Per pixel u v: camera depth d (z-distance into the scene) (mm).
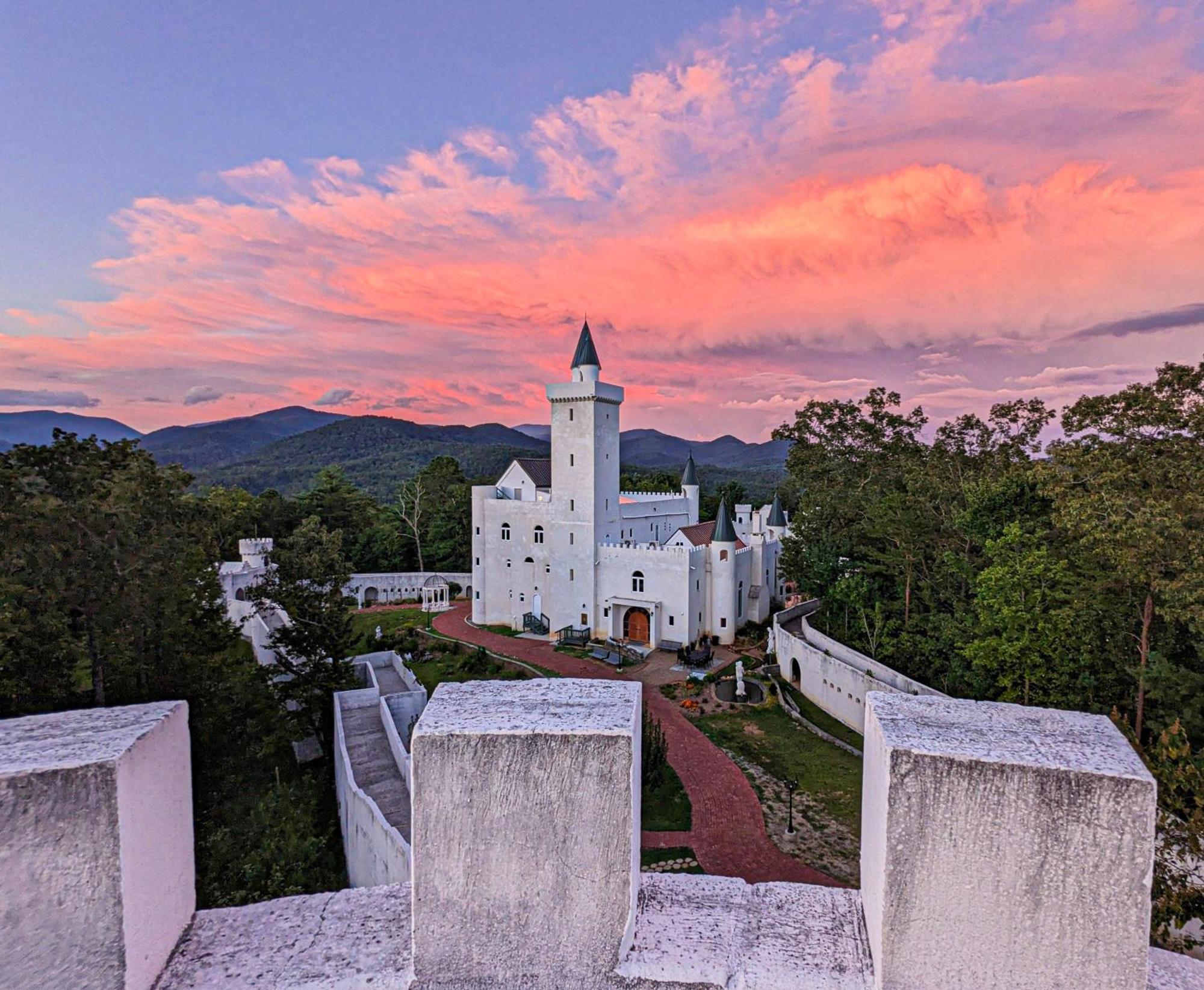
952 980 3230
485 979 3402
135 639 19578
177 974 3357
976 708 3742
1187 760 11516
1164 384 21188
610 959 3418
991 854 3160
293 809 21141
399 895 3965
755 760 27891
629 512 54219
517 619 52000
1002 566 22062
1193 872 10836
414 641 45438
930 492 32812
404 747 21641
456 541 69375
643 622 46094
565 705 3715
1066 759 3174
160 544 18859
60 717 3395
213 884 16188
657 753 25672
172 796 3527
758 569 50719
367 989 3336
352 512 73188
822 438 55531
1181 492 18125
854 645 35031
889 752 3260
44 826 2910
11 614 15828
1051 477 22469
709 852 21281
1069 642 20891
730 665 41438
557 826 3363
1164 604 18484
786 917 3801
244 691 22828
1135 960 3068
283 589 27906
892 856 3254
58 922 2939
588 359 46625
